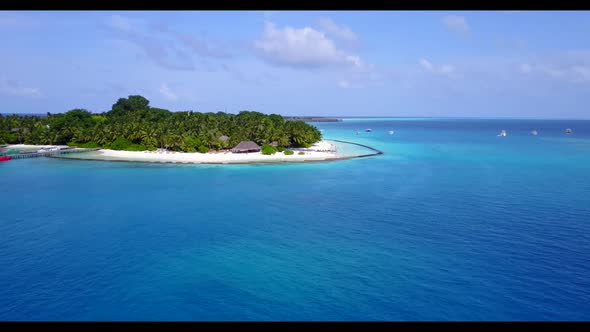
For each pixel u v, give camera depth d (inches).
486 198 2359.7
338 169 3543.3
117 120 5575.8
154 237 1679.4
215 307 1141.7
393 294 1202.6
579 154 4734.3
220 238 1669.5
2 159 3941.9
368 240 1638.8
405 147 5777.6
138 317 1092.5
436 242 1611.7
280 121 6264.8
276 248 1557.6
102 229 1779.0
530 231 1737.2
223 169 3526.1
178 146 4574.3
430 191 2566.4
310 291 1225.4
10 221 1889.8
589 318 1075.9
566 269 1353.3
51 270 1354.6
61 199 2338.8
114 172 3336.6
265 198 2378.2
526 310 1115.3
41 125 5969.5
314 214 2022.6
